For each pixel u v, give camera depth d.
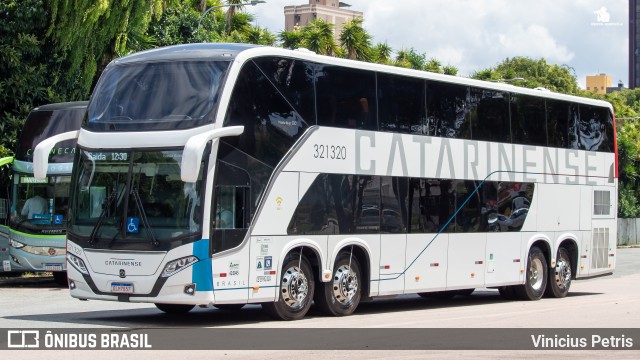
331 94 16.98
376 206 17.77
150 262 14.91
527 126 21.88
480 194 20.36
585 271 23.84
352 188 17.27
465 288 19.94
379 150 17.88
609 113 24.81
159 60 15.78
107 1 29.25
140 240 15.00
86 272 15.48
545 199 22.39
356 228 17.33
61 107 25.14
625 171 69.00
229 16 52.94
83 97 30.64
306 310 16.55
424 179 18.89
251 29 54.56
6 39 29.41
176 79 15.48
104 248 15.27
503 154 21.06
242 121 15.36
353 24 58.41
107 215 15.34
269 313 16.16
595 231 24.14
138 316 17.25
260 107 15.67
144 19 30.78
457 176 19.73
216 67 15.36
